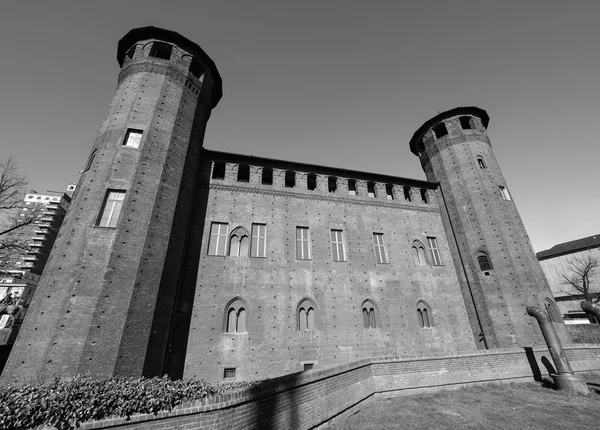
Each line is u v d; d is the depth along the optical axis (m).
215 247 20.81
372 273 23.64
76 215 15.20
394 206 27.67
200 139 22.70
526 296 22.25
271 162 25.14
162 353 14.82
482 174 27.05
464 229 26.36
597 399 13.91
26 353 12.20
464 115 30.31
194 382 8.41
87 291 13.31
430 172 31.48
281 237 22.50
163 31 21.20
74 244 14.36
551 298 22.69
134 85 19.33
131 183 16.27
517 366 18.34
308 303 20.98
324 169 26.48
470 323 24.39
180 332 17.53
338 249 23.89
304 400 10.05
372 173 27.83
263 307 19.73
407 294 23.83
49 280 13.74
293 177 27.17
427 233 27.55
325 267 22.52
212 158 23.55
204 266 19.75
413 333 22.55
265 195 23.78
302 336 19.81
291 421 9.27
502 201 26.02
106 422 6.36
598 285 44.84
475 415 11.87
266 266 21.05
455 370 16.70
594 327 23.00
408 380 15.37
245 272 20.39
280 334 19.36
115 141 17.30
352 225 25.14
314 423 10.13
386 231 26.08
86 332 12.54
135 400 6.87
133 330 13.62
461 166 28.14
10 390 6.33
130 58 21.31
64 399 6.40
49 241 60.84
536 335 21.00
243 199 23.02
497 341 22.09
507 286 22.89
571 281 47.91
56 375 11.59
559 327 21.62
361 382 13.61
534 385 17.11
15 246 25.95
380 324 22.02
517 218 26.09
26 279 54.88
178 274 17.67
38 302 13.35
